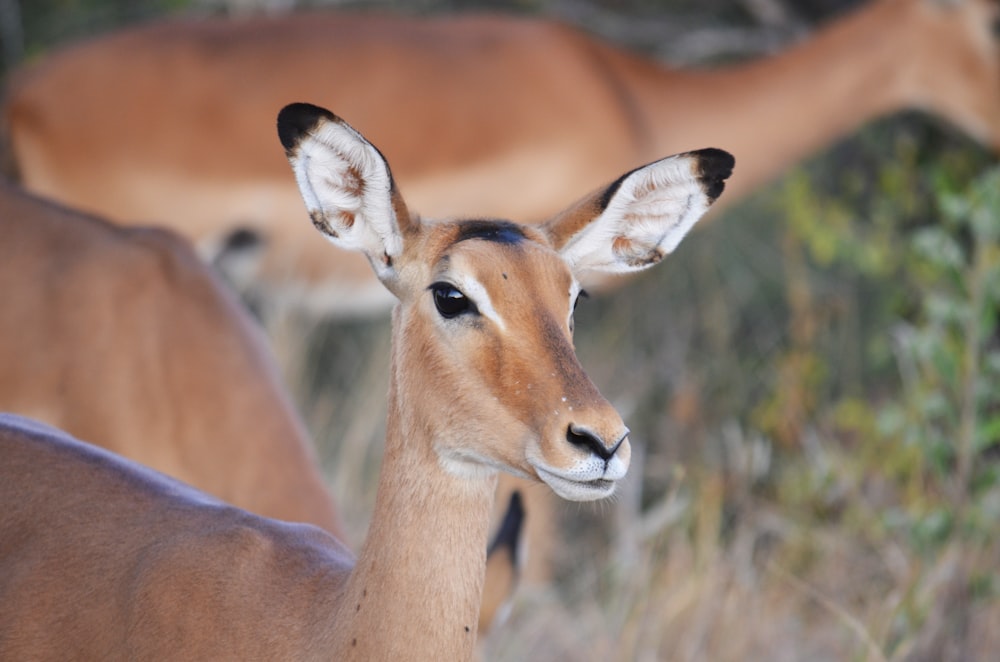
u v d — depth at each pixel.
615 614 15.43
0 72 24.48
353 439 18.30
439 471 8.74
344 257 19.89
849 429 20.20
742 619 14.98
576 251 9.39
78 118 19.25
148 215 19.42
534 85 20.00
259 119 19.27
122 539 9.59
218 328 13.39
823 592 15.92
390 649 8.69
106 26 24.58
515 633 15.74
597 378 21.50
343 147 8.90
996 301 15.88
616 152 20.30
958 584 14.88
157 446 12.98
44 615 9.48
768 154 21.11
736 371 21.75
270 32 19.69
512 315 8.53
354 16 20.14
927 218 21.56
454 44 20.02
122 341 13.35
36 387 13.48
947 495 15.91
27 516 9.88
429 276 8.82
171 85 19.27
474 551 8.82
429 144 19.62
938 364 15.82
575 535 19.91
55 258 13.91
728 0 24.27
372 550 8.81
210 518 9.62
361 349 22.72
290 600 9.09
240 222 19.55
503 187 19.97
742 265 23.14
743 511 17.09
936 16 20.53
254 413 12.77
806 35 22.95
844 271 22.72
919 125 22.41
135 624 9.16
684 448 20.53
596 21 24.50
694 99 20.86
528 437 8.36
